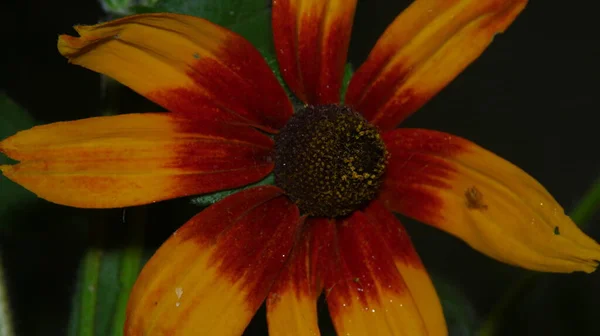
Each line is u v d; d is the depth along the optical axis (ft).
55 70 1.11
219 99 0.70
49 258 1.05
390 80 0.71
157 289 0.68
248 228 0.70
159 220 0.77
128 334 0.67
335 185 0.70
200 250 0.69
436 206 0.71
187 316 0.68
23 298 1.05
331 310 0.70
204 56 0.69
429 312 0.70
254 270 0.69
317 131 0.70
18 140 0.66
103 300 0.75
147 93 0.69
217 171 0.70
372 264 0.71
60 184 0.67
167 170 0.69
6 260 1.02
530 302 1.02
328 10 0.71
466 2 0.69
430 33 0.70
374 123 0.72
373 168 0.70
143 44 0.68
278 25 0.70
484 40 0.70
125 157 0.68
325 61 0.71
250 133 0.71
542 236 0.68
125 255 0.75
